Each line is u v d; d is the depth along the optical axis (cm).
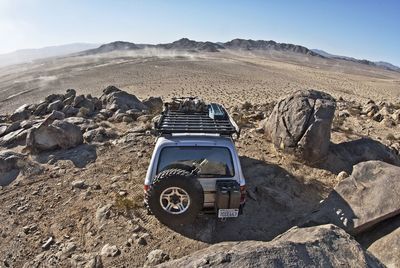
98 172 910
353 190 679
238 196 598
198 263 426
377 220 603
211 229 661
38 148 1030
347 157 1006
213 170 647
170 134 673
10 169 918
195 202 595
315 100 1038
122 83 7900
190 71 10831
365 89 9406
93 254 591
